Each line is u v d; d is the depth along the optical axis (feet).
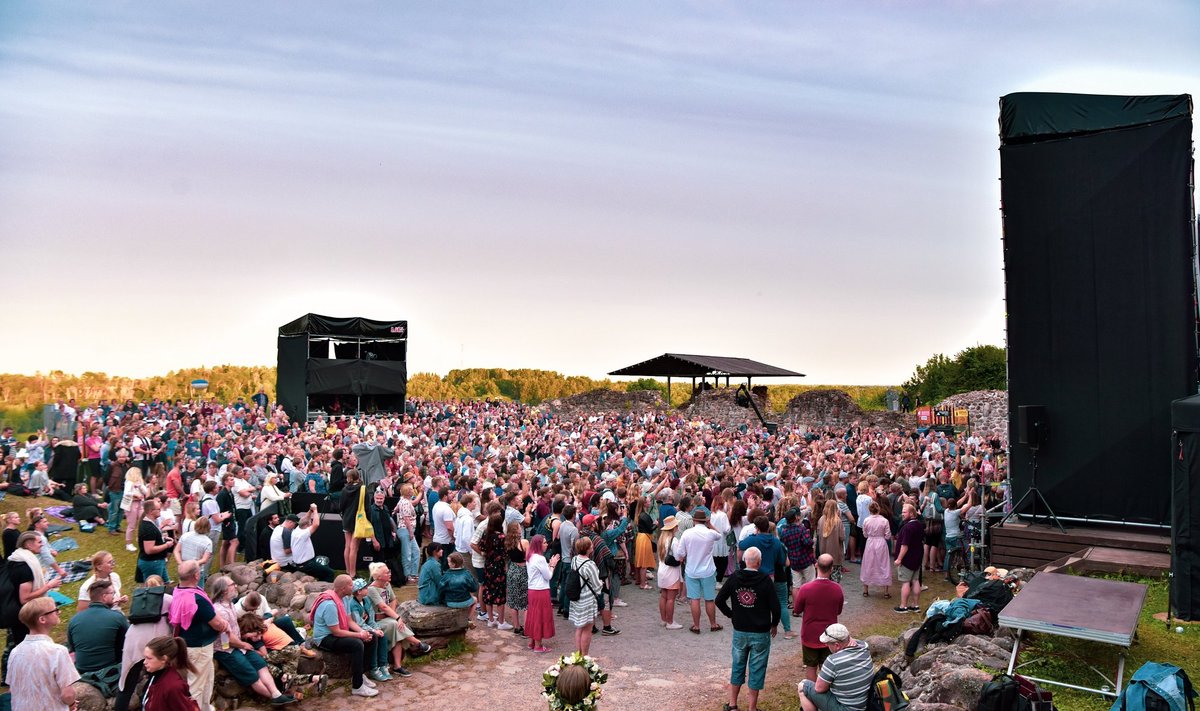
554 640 37.22
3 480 59.36
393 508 51.11
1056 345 50.57
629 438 99.76
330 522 47.57
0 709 24.93
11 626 28.35
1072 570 42.24
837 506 48.70
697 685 31.32
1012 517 51.26
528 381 264.93
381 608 32.12
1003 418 152.87
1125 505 48.21
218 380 173.99
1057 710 23.53
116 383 148.25
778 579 34.45
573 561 33.91
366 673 31.07
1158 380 47.65
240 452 63.00
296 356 125.29
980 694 22.16
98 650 25.43
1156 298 47.96
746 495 47.70
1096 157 49.80
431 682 31.37
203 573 38.32
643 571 47.67
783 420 175.42
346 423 114.73
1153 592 37.96
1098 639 24.08
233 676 27.66
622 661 34.12
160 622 24.82
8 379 129.18
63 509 58.95
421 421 121.08
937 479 57.31
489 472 56.75
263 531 46.37
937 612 31.45
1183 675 21.61
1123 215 49.01
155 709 20.40
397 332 131.95
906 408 228.43
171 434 78.69
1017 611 26.21
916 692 25.54
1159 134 48.24
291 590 38.50
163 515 42.47
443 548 46.16
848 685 22.34
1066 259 50.49
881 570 44.16
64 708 20.84
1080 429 49.62
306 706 28.76
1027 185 51.75
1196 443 32.96
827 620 26.53
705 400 178.91
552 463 69.05
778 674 32.60
